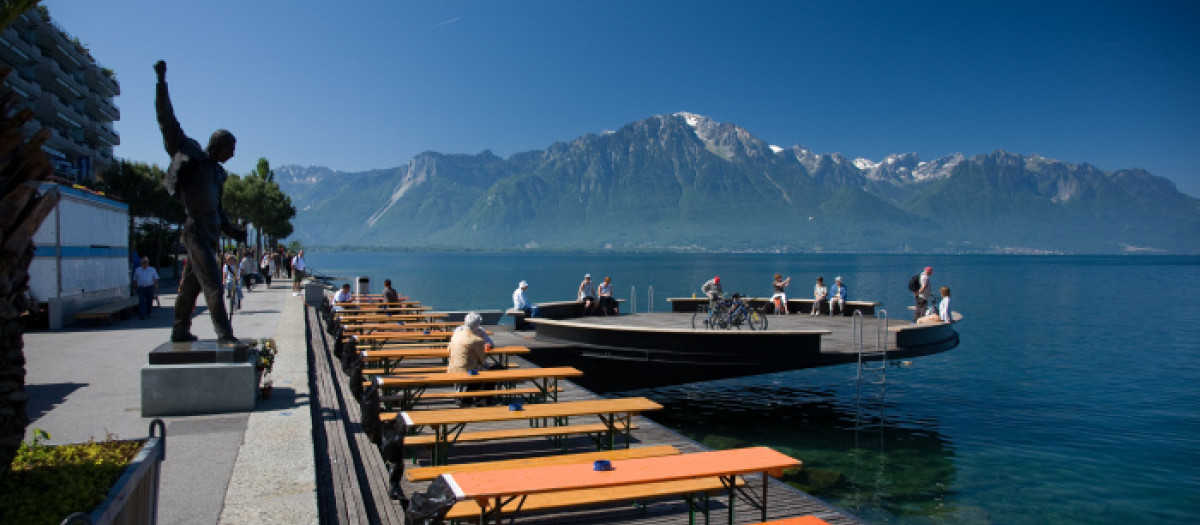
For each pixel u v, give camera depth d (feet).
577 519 19.27
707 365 50.42
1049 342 105.91
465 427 28.86
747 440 48.21
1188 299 211.20
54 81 182.39
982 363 84.69
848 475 39.50
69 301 60.85
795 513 20.16
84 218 66.18
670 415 56.70
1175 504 34.60
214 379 26.05
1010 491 36.65
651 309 89.30
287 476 17.79
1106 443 46.78
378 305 72.28
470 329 30.78
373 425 19.90
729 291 223.71
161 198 145.48
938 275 422.00
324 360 43.78
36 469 11.62
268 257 130.41
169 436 22.65
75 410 26.89
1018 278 383.45
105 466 11.68
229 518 14.79
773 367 50.75
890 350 53.36
